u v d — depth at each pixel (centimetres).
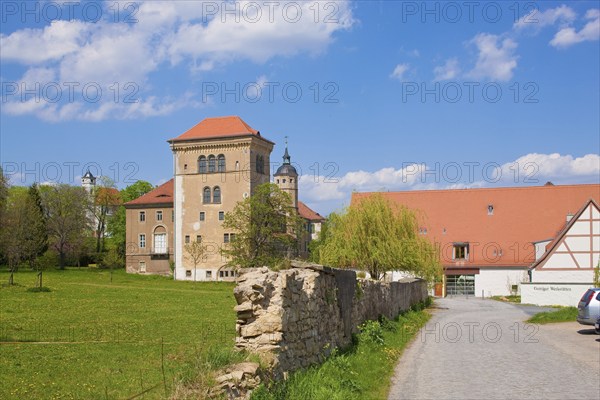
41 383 1261
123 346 1806
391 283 2938
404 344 2225
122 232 11825
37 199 10144
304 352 1404
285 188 12469
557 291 5116
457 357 1942
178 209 10319
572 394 1379
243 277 1256
